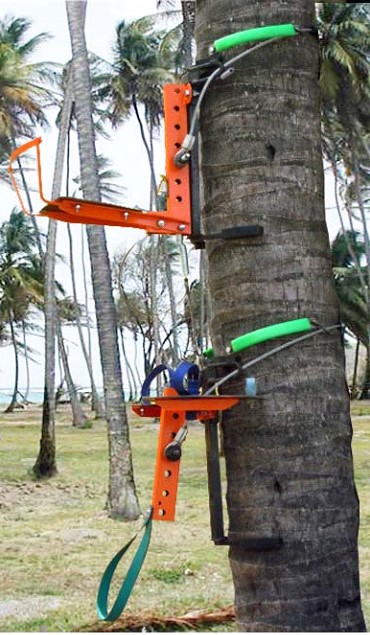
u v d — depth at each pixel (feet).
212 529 7.30
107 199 115.14
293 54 7.58
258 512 7.15
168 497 7.17
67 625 17.93
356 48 79.56
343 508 7.27
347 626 7.11
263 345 7.25
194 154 7.40
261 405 7.19
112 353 34.83
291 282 7.32
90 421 102.58
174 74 95.30
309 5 7.81
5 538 30.09
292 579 7.03
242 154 7.44
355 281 117.08
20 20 95.25
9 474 49.34
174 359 8.36
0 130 88.22
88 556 26.73
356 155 89.92
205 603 20.07
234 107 7.48
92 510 37.04
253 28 7.57
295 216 7.40
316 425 7.21
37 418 116.57
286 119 7.48
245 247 7.39
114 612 6.99
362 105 84.53
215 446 7.27
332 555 7.13
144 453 59.26
